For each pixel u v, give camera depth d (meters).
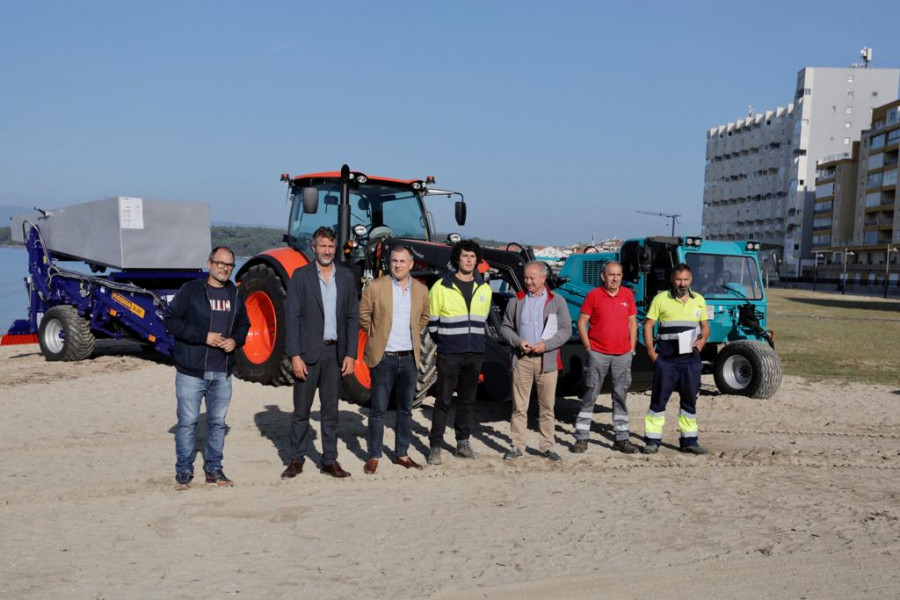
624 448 6.93
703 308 6.93
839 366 14.08
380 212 9.95
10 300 36.88
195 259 12.54
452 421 8.15
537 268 6.44
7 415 8.02
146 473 5.91
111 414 8.13
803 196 101.06
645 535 4.63
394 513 5.04
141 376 10.66
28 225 13.20
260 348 9.90
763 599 3.75
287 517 4.94
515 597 3.75
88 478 5.75
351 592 3.79
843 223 89.38
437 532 4.67
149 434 7.25
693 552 4.36
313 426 7.71
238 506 5.15
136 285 12.36
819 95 99.31
